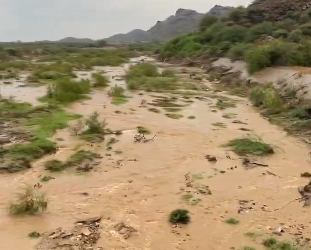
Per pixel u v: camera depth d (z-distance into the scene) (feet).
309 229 29.78
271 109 69.72
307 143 50.62
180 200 34.78
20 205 31.86
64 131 54.34
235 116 67.36
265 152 47.24
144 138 52.75
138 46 331.98
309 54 107.04
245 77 107.96
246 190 37.04
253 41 154.10
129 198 35.04
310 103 66.69
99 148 48.24
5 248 26.55
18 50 226.38
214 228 29.96
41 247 26.81
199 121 63.21
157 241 27.96
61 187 37.06
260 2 205.87
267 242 27.68
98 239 28.07
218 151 48.16
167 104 76.13
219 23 190.29
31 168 41.42
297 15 176.96
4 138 49.42
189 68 152.87
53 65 138.10
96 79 102.17
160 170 41.93
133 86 95.61
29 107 68.39
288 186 37.86
